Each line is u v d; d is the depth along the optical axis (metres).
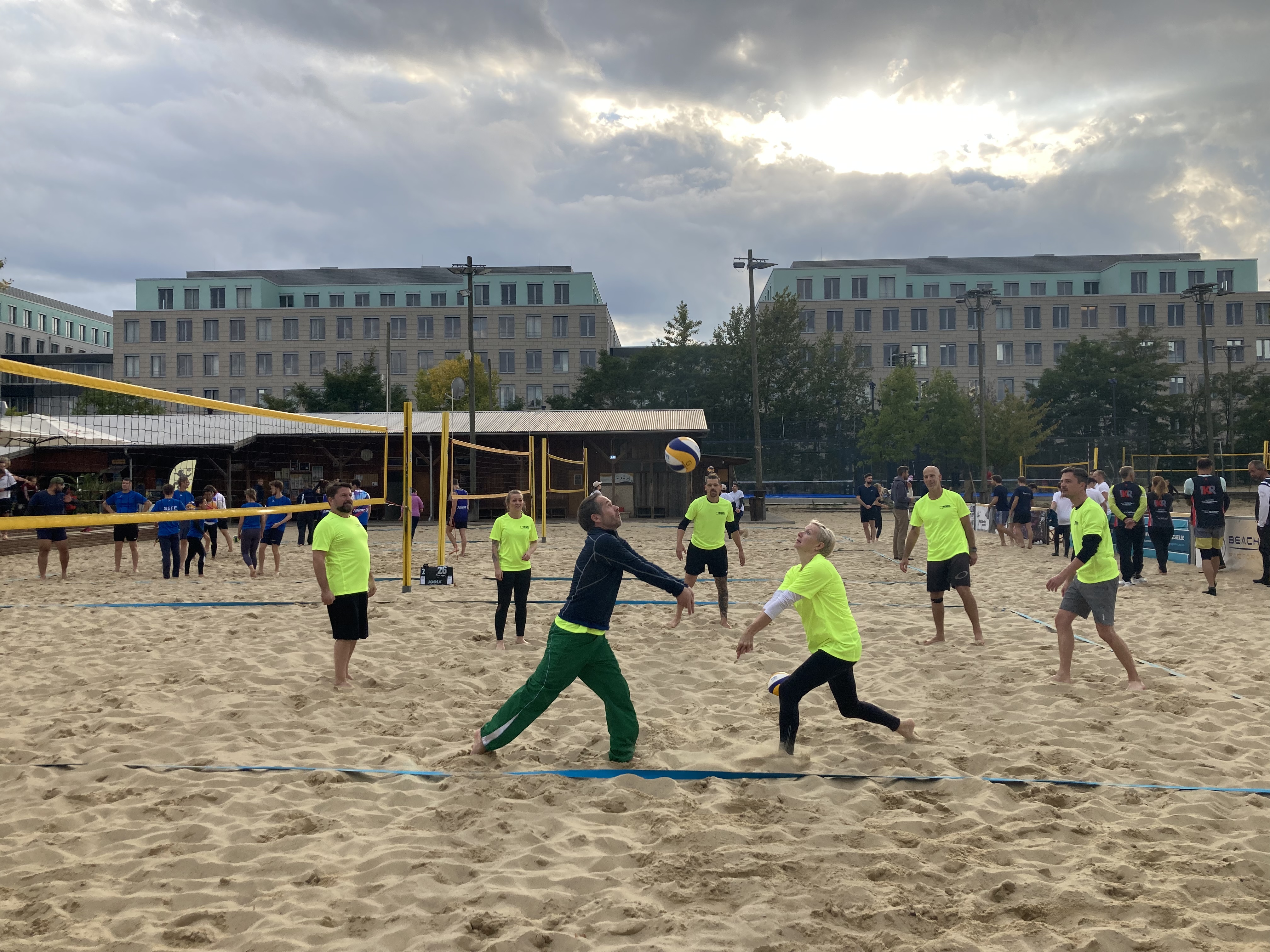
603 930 2.63
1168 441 49.81
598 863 3.10
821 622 4.29
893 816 3.55
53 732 4.60
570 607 4.16
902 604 9.30
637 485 30.23
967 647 6.96
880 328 64.50
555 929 2.66
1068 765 4.18
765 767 4.14
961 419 39.50
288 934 2.60
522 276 67.25
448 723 4.88
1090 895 2.83
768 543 18.45
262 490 28.30
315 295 69.56
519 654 6.69
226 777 3.94
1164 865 3.09
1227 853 3.17
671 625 7.91
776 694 4.39
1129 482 11.23
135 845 3.25
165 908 2.79
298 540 18.75
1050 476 36.69
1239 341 64.88
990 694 5.50
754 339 29.72
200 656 6.57
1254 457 41.75
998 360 64.62
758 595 10.28
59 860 3.12
